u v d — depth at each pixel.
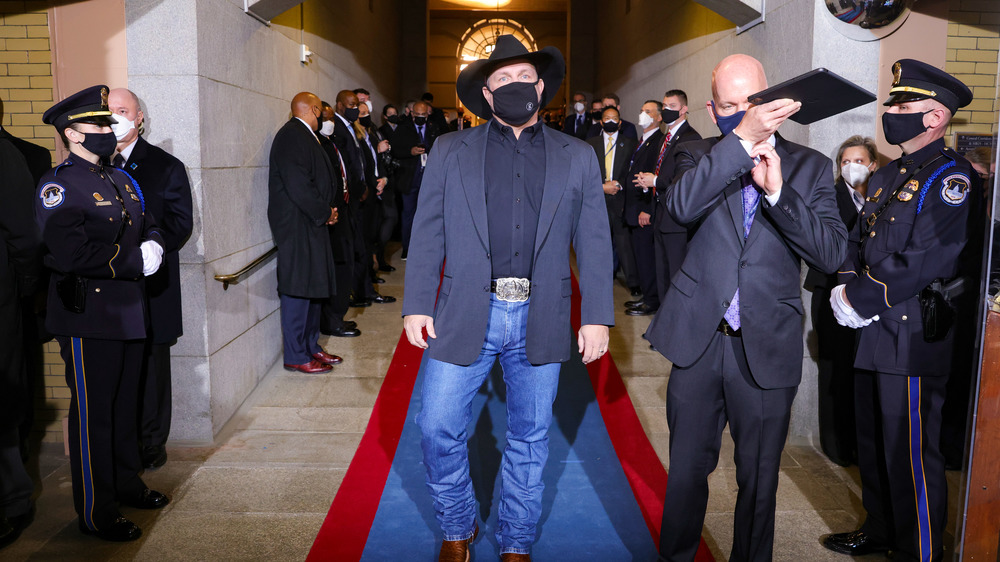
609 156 6.99
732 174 1.98
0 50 3.67
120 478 3.04
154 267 2.88
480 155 2.36
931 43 3.60
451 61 22.53
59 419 3.90
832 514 3.07
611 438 3.85
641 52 9.09
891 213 2.44
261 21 4.75
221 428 3.96
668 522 2.31
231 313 4.14
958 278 2.45
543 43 22.42
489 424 4.00
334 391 4.56
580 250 2.44
